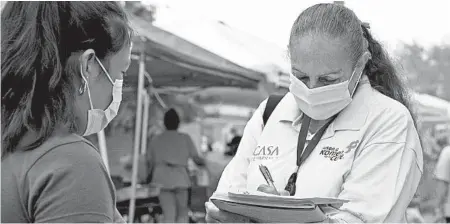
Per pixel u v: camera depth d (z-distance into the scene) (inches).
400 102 74.2
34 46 44.3
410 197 64.3
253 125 76.9
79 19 45.3
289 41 69.5
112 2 48.6
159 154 275.3
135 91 314.3
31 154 42.8
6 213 41.6
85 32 45.6
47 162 41.9
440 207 229.1
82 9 45.6
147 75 275.9
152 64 269.6
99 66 47.6
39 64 44.3
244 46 269.3
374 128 65.7
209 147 523.5
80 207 40.6
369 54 70.4
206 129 729.6
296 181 66.7
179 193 276.7
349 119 67.5
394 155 63.2
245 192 58.8
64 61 45.0
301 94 68.1
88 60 46.3
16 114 44.0
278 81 272.1
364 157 64.2
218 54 242.5
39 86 44.1
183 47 224.4
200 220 298.8
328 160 66.0
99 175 42.5
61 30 44.8
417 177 65.7
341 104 67.3
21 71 44.1
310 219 55.6
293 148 70.0
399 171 62.5
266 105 77.4
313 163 66.9
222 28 259.3
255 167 71.7
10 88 44.3
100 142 189.8
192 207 309.7
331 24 66.5
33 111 43.8
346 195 62.1
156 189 274.7
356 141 65.7
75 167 41.5
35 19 44.7
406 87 75.9
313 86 66.9
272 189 64.4
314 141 68.3
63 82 44.9
